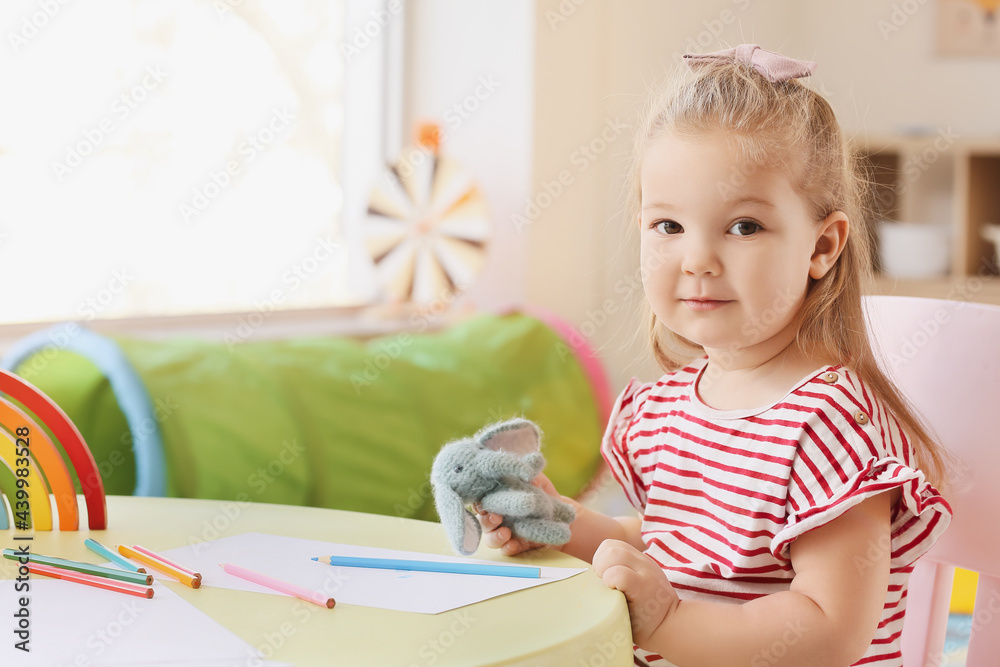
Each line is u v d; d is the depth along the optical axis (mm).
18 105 1834
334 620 554
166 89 2055
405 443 1692
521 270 2402
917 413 812
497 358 2008
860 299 775
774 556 681
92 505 747
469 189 2240
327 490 1553
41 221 1882
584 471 2029
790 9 3115
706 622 632
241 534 737
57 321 1873
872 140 2600
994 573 814
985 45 2922
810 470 685
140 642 518
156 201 2061
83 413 1493
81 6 1904
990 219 2633
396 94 2537
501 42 2406
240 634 531
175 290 2109
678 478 786
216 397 1494
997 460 819
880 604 651
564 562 684
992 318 833
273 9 2248
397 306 2248
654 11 2688
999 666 837
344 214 2492
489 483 702
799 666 632
